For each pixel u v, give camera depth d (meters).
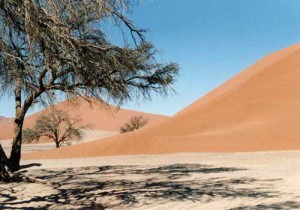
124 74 12.09
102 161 27.91
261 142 38.81
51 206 10.64
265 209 9.59
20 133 15.44
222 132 44.69
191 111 55.62
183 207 10.13
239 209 9.69
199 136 42.91
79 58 7.86
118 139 42.38
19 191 12.82
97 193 12.59
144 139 41.50
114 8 7.73
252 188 13.09
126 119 142.38
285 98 55.22
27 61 7.00
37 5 6.69
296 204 10.09
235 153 32.88
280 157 27.11
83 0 7.03
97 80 9.78
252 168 20.22
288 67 63.59
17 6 6.80
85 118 141.38
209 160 26.59
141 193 12.52
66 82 9.53
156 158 29.91
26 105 15.23
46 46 7.06
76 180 16.16
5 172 14.11
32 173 19.25
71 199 11.57
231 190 12.77
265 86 59.16
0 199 11.55
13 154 15.25
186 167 21.77
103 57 8.80
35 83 7.35
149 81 15.88
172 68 16.20
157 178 16.72
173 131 48.66
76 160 29.80
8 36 7.02
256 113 52.94
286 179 15.23
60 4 6.86
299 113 50.28
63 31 6.99
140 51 11.82
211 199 11.18
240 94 58.03
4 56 7.09
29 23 6.63
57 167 22.75
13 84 8.21
